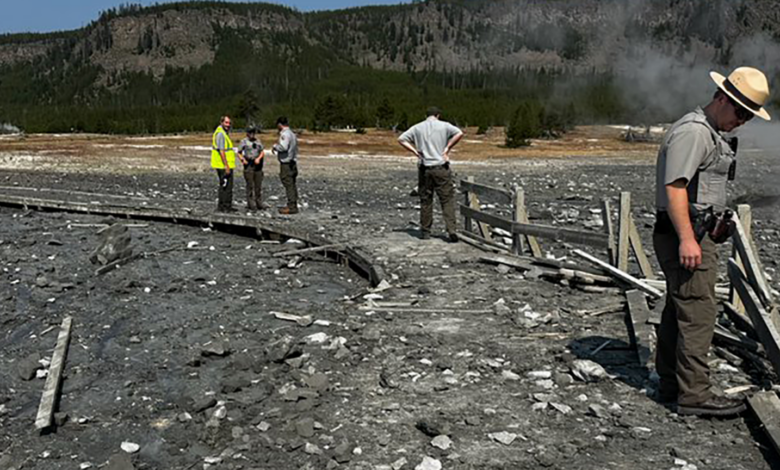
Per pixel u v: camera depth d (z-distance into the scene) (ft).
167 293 33.71
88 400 20.54
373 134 326.85
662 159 15.92
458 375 20.30
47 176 101.55
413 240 42.98
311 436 16.65
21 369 22.86
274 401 19.11
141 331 27.50
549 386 19.24
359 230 47.88
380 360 21.90
